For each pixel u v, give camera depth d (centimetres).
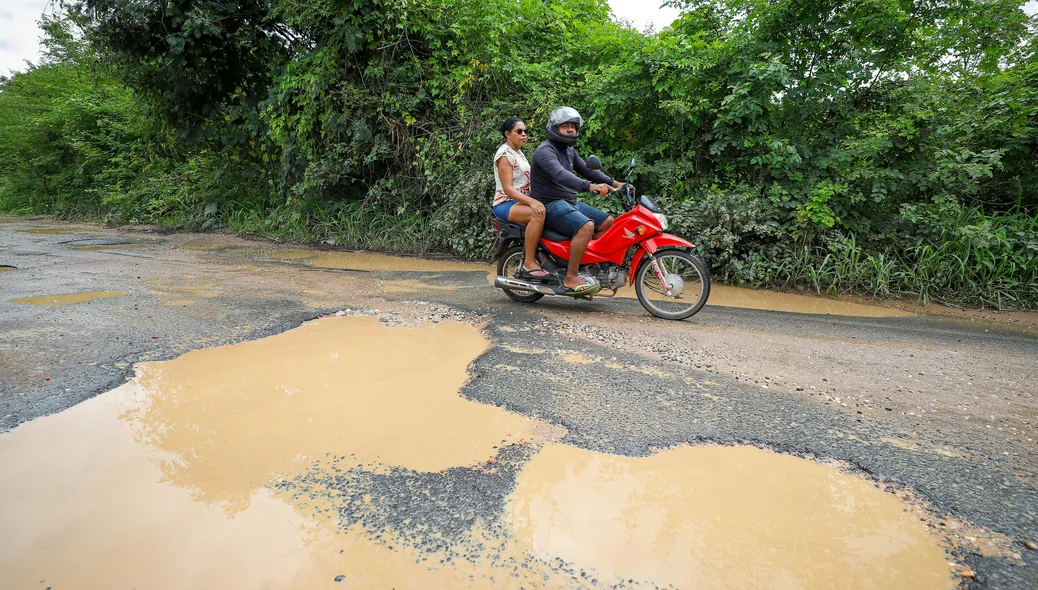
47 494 193
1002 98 624
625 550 172
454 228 798
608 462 224
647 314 483
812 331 448
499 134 802
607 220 485
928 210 612
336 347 357
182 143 1165
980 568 168
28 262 687
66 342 354
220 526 179
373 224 896
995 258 577
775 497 203
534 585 157
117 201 1333
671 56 704
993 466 229
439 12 849
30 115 1734
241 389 285
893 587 159
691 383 311
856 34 651
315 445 230
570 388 297
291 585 154
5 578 154
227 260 742
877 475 220
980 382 334
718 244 639
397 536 176
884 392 310
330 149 910
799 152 662
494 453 227
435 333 395
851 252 620
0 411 255
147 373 306
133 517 182
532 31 898
